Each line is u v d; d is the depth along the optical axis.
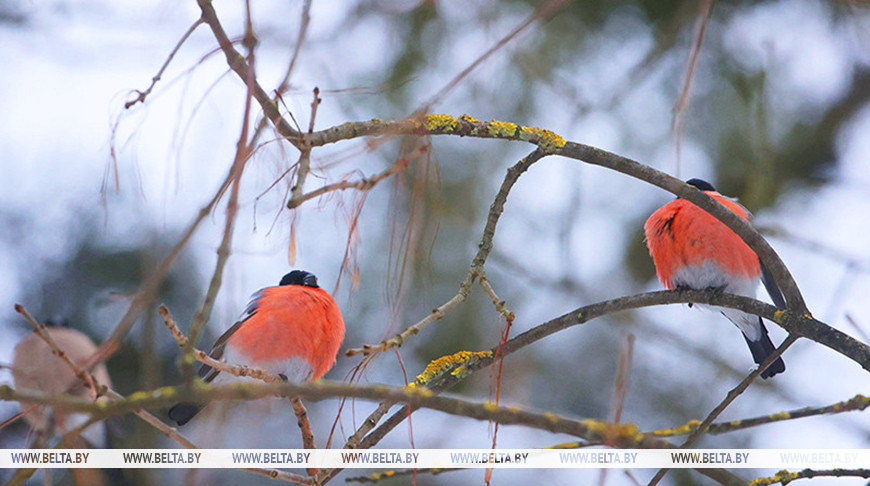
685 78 5.97
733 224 6.55
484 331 12.74
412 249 5.13
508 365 11.10
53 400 4.14
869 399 6.95
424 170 5.11
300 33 4.98
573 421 4.37
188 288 11.73
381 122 5.48
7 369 4.52
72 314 11.97
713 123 13.23
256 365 8.30
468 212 12.96
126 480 9.14
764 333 9.24
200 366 8.59
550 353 13.24
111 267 12.20
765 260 6.70
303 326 8.38
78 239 12.28
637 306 6.96
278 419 12.14
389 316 5.12
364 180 4.68
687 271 9.08
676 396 13.04
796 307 6.71
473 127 6.29
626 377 5.10
